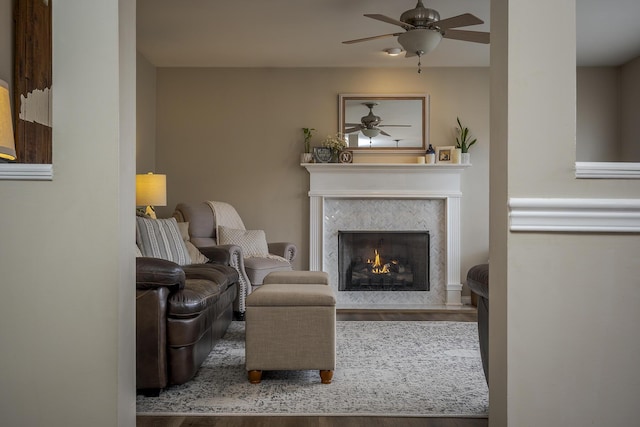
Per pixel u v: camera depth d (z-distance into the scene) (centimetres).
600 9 472
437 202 669
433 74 673
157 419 260
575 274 156
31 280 158
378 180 657
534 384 155
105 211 157
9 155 247
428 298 668
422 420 259
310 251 659
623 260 156
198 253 484
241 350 407
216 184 670
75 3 157
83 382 157
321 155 658
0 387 158
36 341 158
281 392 302
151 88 657
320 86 673
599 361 155
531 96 155
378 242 671
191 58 637
